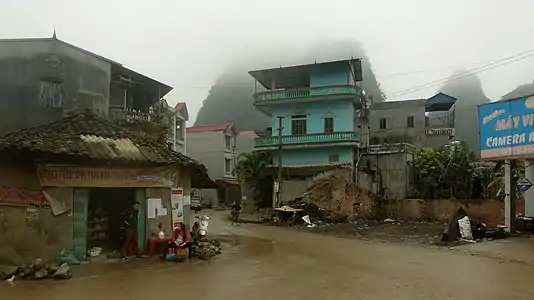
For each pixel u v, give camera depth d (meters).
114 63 24.05
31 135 14.46
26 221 13.72
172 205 17.14
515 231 23.58
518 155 22.61
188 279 12.15
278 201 37.84
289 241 22.84
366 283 11.73
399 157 39.31
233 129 63.25
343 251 18.73
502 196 27.67
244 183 43.12
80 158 14.20
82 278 12.12
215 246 18.66
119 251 16.05
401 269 14.06
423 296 10.20
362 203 34.88
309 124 42.66
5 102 19.94
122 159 14.92
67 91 20.80
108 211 16.64
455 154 37.38
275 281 11.99
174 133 46.09
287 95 42.62
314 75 42.84
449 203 32.41
